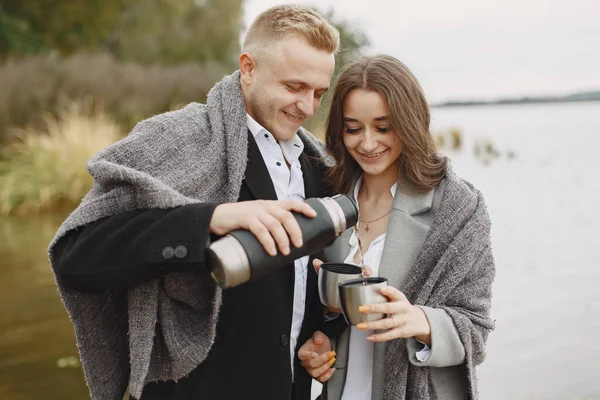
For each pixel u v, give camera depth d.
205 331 1.52
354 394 1.89
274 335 1.69
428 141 1.87
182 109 1.71
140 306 1.51
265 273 1.33
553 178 12.33
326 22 1.73
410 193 1.90
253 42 1.73
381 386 1.81
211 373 1.63
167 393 1.64
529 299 5.05
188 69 14.61
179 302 1.55
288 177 1.82
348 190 2.01
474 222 1.80
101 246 1.39
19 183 9.01
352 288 1.59
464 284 1.79
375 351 1.83
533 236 7.17
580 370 3.79
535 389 3.58
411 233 1.86
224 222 1.34
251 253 1.29
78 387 3.54
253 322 1.67
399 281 1.83
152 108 13.11
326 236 1.40
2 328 4.49
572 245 6.72
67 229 1.44
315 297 1.89
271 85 1.70
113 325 1.65
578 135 25.98
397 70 1.82
